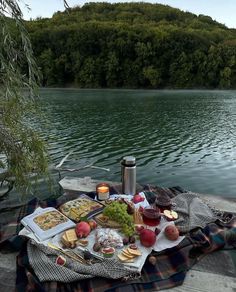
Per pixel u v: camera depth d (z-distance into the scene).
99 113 20.97
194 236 3.12
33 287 2.47
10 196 4.62
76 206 3.46
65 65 46.09
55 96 33.16
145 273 2.67
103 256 2.74
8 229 3.36
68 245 2.87
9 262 2.85
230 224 3.43
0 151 3.72
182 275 2.66
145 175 8.30
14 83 3.38
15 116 3.64
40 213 3.27
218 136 13.66
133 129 15.27
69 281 2.53
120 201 3.46
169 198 3.81
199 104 27.09
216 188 7.44
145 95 36.78
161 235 3.03
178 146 11.73
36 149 3.85
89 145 11.66
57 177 5.95
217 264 2.84
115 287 2.52
